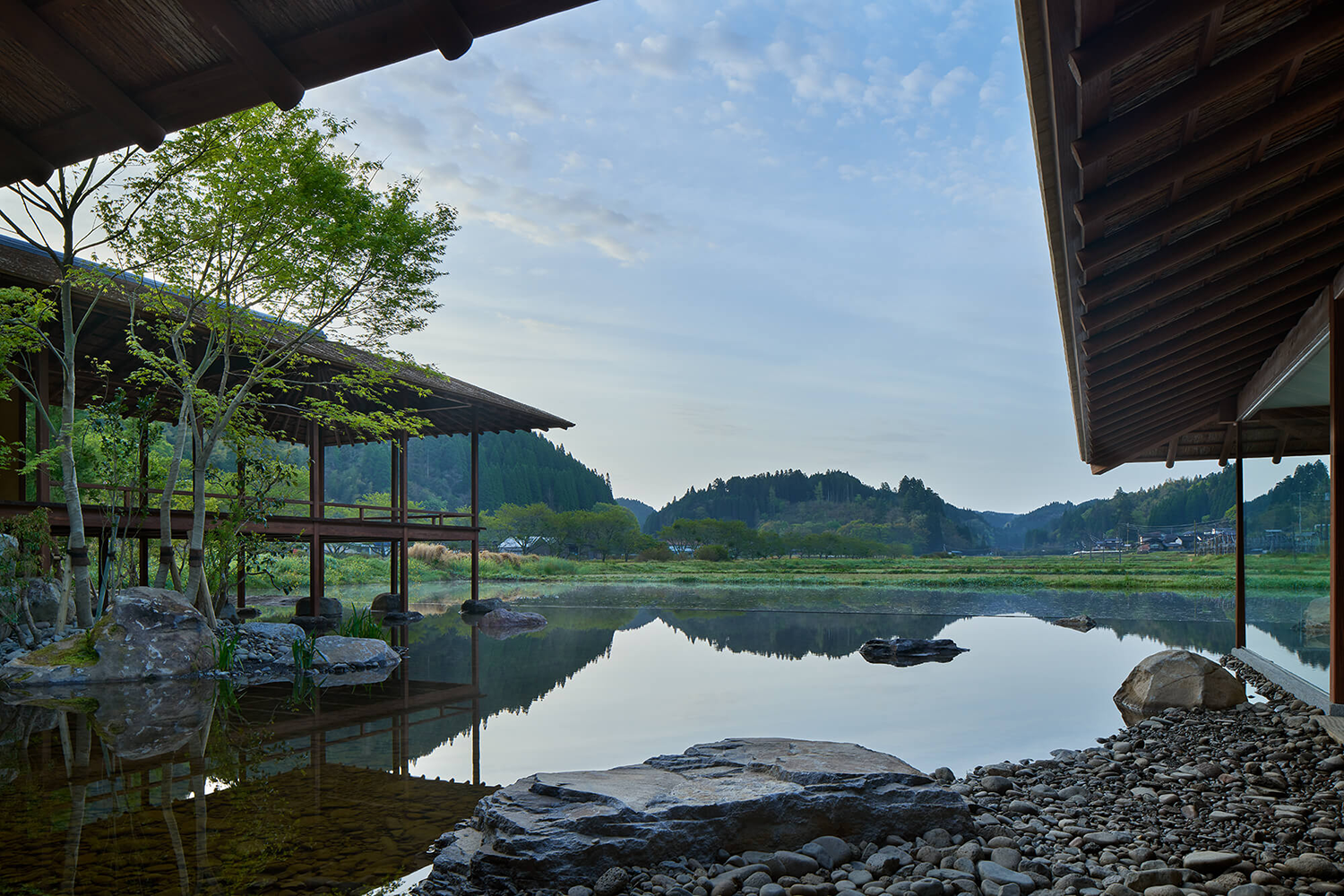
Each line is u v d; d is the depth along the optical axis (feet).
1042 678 31.37
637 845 11.76
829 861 12.15
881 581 122.62
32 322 36.99
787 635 47.70
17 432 46.91
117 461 39.58
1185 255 15.60
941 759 19.15
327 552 131.75
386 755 19.84
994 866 11.60
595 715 24.71
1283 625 27.58
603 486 604.08
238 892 11.55
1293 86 11.66
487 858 11.57
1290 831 13.12
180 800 16.11
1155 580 111.34
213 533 44.86
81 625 36.24
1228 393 33.68
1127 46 8.63
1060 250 15.30
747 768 14.62
